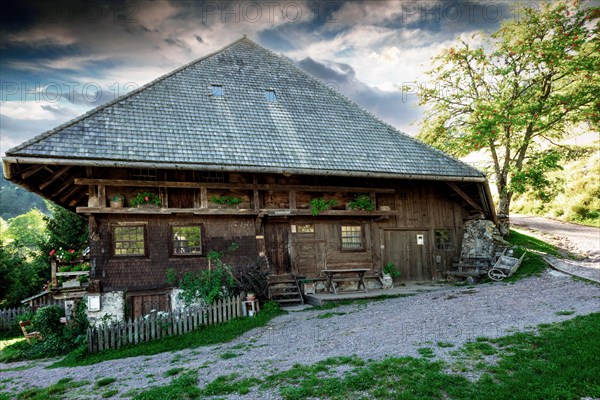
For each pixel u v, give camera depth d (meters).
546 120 20.84
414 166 16.98
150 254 13.92
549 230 23.64
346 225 17.48
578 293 11.98
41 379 9.42
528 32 19.89
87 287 14.56
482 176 17.55
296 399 6.44
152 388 7.62
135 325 11.88
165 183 14.05
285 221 16.56
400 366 7.34
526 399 5.91
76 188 15.58
